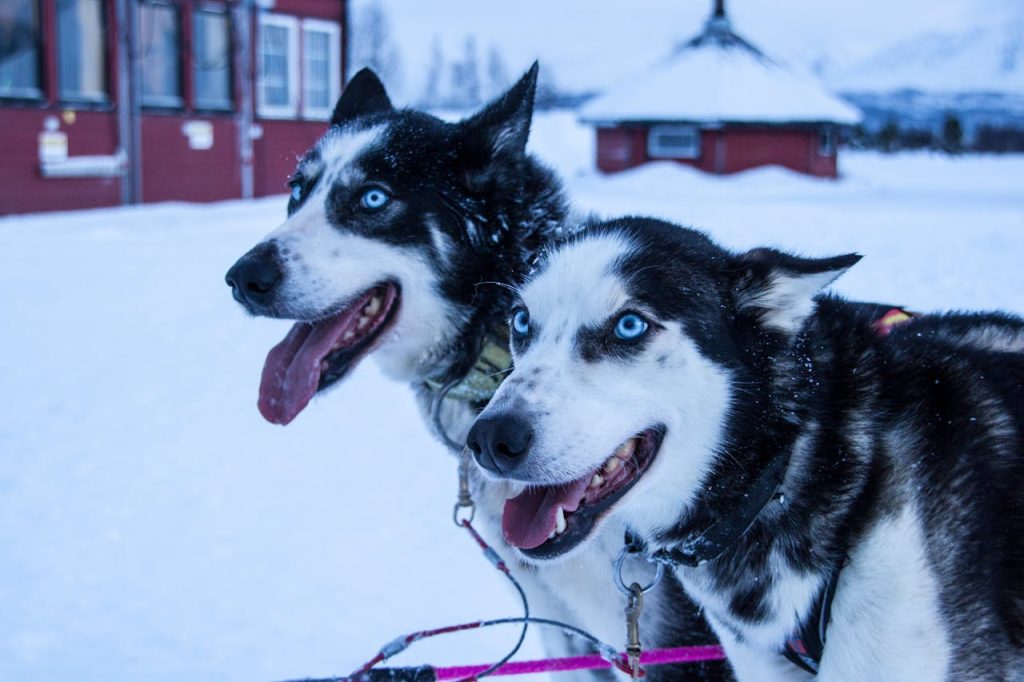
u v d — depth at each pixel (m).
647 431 1.87
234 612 3.04
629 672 2.10
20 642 2.87
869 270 6.96
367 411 4.98
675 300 1.84
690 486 1.88
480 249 2.57
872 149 31.89
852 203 13.78
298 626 2.96
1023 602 1.86
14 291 7.70
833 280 1.82
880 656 1.76
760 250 1.95
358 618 3.00
